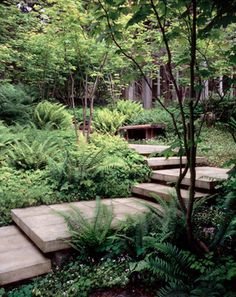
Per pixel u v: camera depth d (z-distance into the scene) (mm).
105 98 12586
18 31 8359
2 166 5223
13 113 7488
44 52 8531
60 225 3316
